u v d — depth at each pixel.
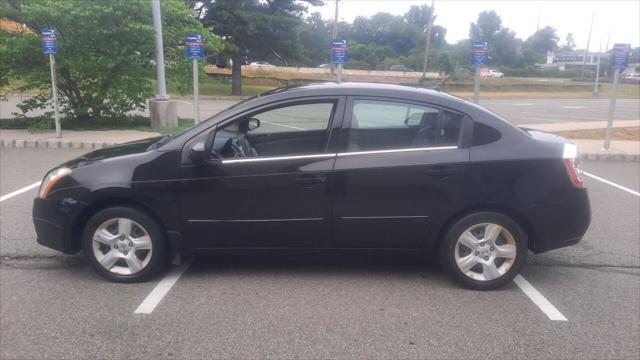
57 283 4.58
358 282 4.68
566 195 4.45
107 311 4.09
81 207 4.45
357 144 4.45
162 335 3.75
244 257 5.21
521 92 42.16
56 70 12.53
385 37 80.31
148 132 13.03
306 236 4.50
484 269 4.49
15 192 7.47
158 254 4.53
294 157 4.42
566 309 4.23
